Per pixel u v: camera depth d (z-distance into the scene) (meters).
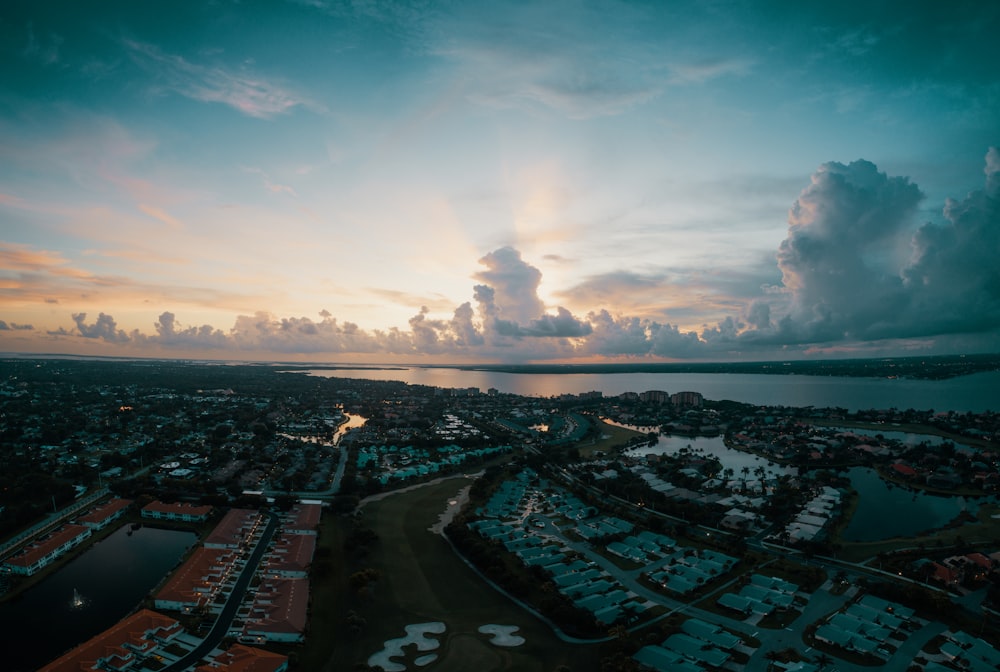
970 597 181.62
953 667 143.50
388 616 168.25
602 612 167.88
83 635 157.25
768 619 167.88
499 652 150.00
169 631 151.00
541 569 196.62
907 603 174.88
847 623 161.62
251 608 169.12
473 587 189.12
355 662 144.62
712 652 146.62
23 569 190.38
